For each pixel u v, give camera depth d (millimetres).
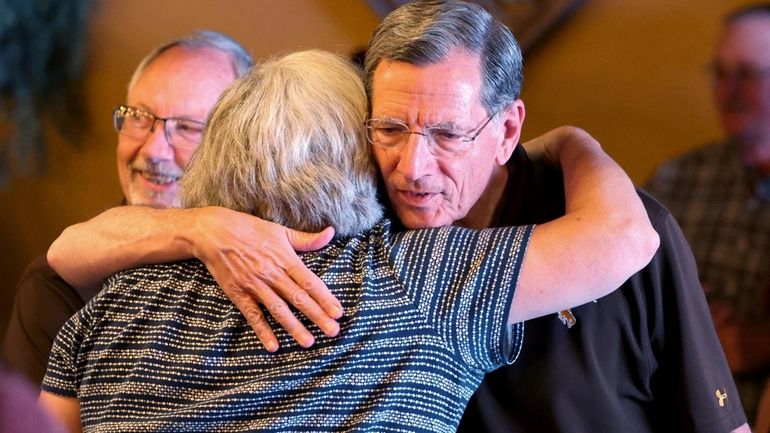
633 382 2922
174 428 2354
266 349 2393
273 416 2344
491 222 2977
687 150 4758
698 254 4727
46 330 3367
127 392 2438
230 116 2609
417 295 2416
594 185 2771
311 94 2594
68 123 5539
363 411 2348
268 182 2521
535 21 4840
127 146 3699
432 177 2633
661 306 2879
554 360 2857
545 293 2469
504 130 2814
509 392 2883
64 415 2592
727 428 2902
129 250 2648
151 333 2477
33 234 5730
